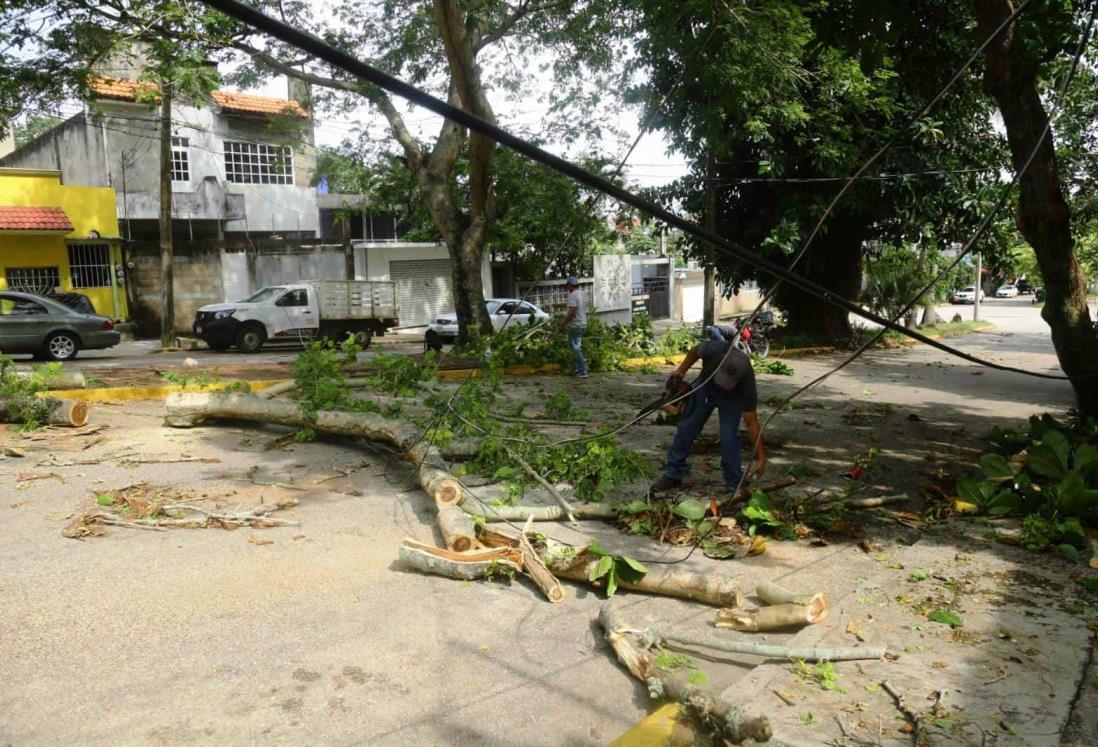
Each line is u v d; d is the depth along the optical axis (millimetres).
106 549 5602
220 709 3689
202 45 16078
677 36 9609
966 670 4004
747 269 21469
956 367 18578
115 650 4188
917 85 17266
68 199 25953
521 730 3641
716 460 8406
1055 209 7949
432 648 4352
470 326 17016
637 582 5098
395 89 2170
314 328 24062
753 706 3707
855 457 8898
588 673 4156
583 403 12148
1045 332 30797
